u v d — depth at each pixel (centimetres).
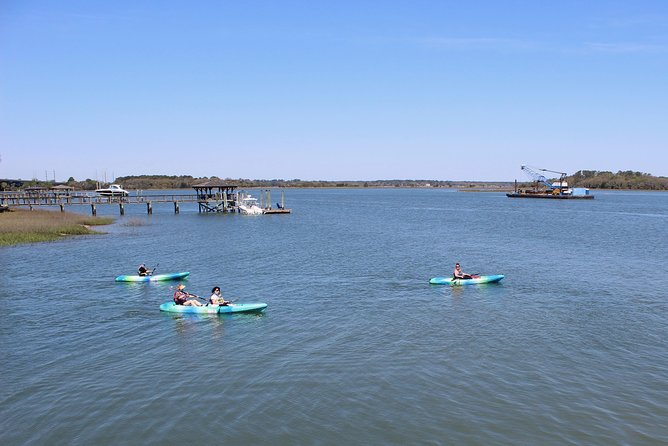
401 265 4328
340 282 3625
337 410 1686
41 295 3269
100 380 1934
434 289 3394
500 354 2158
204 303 3078
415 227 7931
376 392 1811
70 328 2575
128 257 4797
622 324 2569
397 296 3200
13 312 2867
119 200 10031
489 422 1600
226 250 5262
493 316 2733
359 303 3027
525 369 1997
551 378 1912
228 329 2552
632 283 3550
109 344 2336
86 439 1531
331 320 2675
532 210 12431
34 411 1697
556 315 2744
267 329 2541
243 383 1897
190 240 6125
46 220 7312
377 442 1498
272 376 1956
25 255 4878
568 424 1584
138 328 2577
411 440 1505
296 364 2072
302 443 1498
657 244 5697
